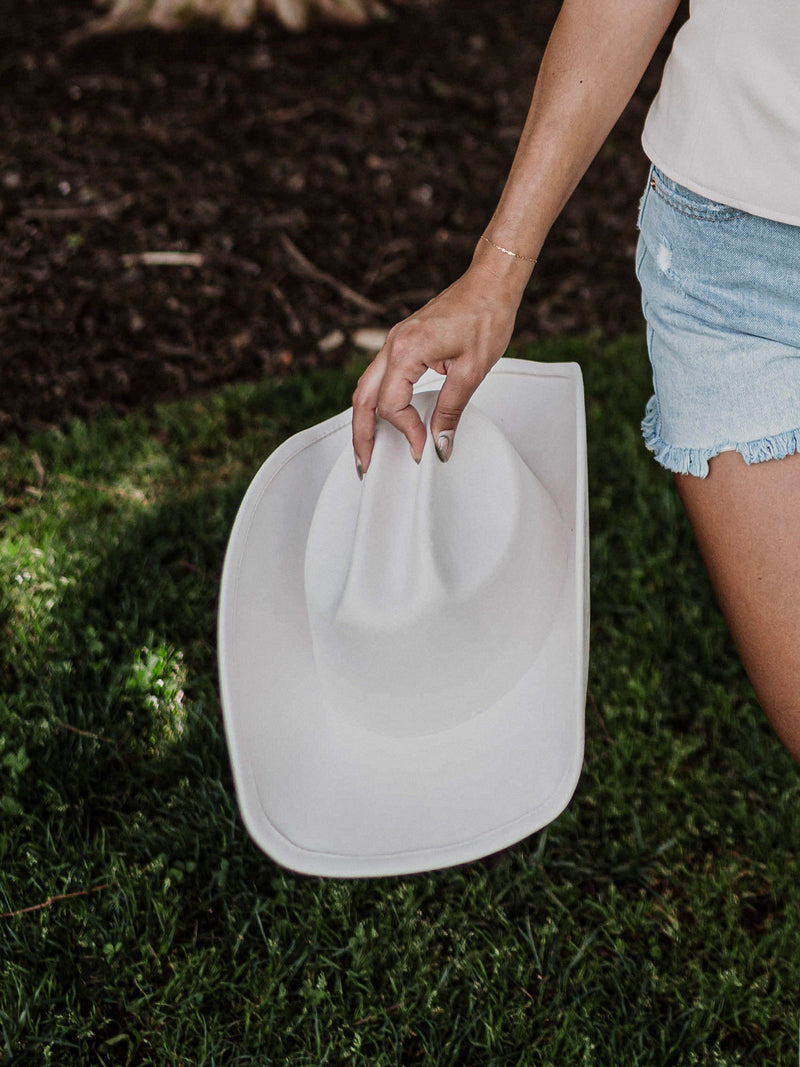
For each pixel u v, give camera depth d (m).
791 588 1.62
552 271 5.25
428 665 1.62
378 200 5.55
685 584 3.13
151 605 2.95
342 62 6.83
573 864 2.39
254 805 1.51
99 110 6.06
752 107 1.52
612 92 1.62
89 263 4.82
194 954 2.15
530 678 1.71
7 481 3.56
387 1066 1.99
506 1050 2.04
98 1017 2.06
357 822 1.60
